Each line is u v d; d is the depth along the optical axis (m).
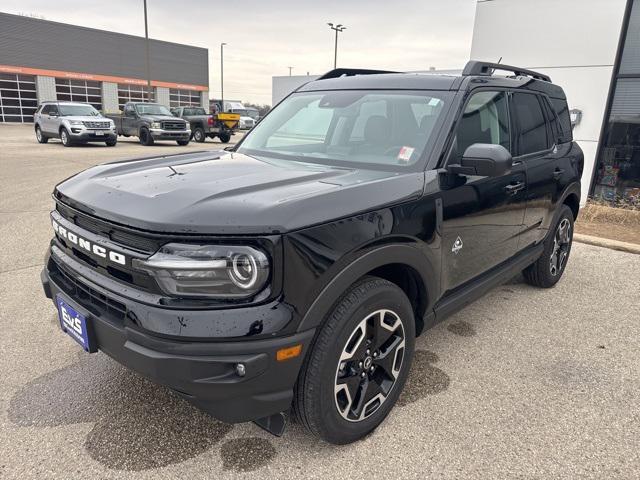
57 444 2.29
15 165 11.93
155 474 2.13
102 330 2.03
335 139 3.09
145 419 2.49
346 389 2.21
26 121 38.31
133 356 1.89
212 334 1.78
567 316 3.99
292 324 1.88
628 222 7.68
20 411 2.52
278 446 2.33
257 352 1.83
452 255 2.74
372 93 3.18
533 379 3.01
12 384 2.76
